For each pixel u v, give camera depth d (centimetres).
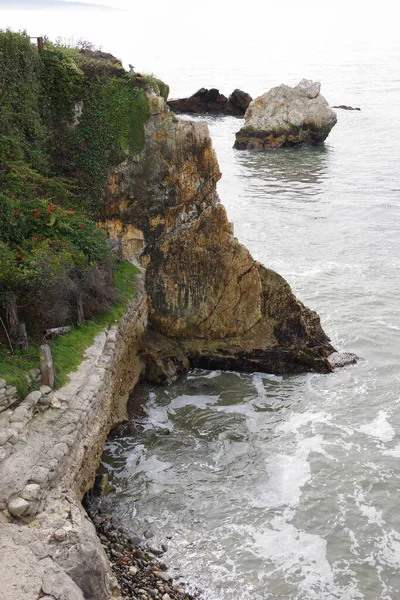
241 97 8325
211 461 2034
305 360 2595
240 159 6131
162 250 2619
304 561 1641
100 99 2525
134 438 2139
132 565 1573
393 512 1817
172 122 2548
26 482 1381
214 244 2605
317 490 1898
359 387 2477
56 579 1149
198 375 2589
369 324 2948
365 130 7244
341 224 4219
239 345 2625
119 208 2583
